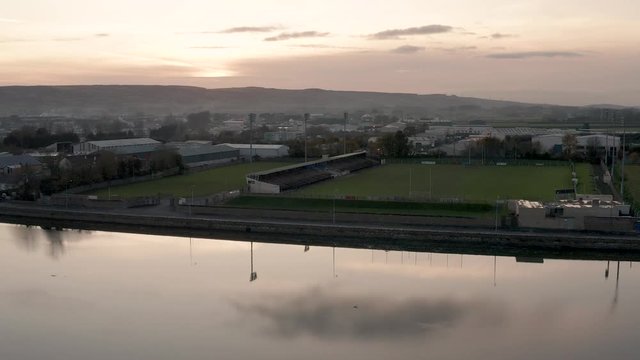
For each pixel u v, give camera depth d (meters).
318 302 69.62
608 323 63.03
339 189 142.12
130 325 63.09
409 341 58.69
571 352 56.22
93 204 124.50
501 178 160.62
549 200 117.69
